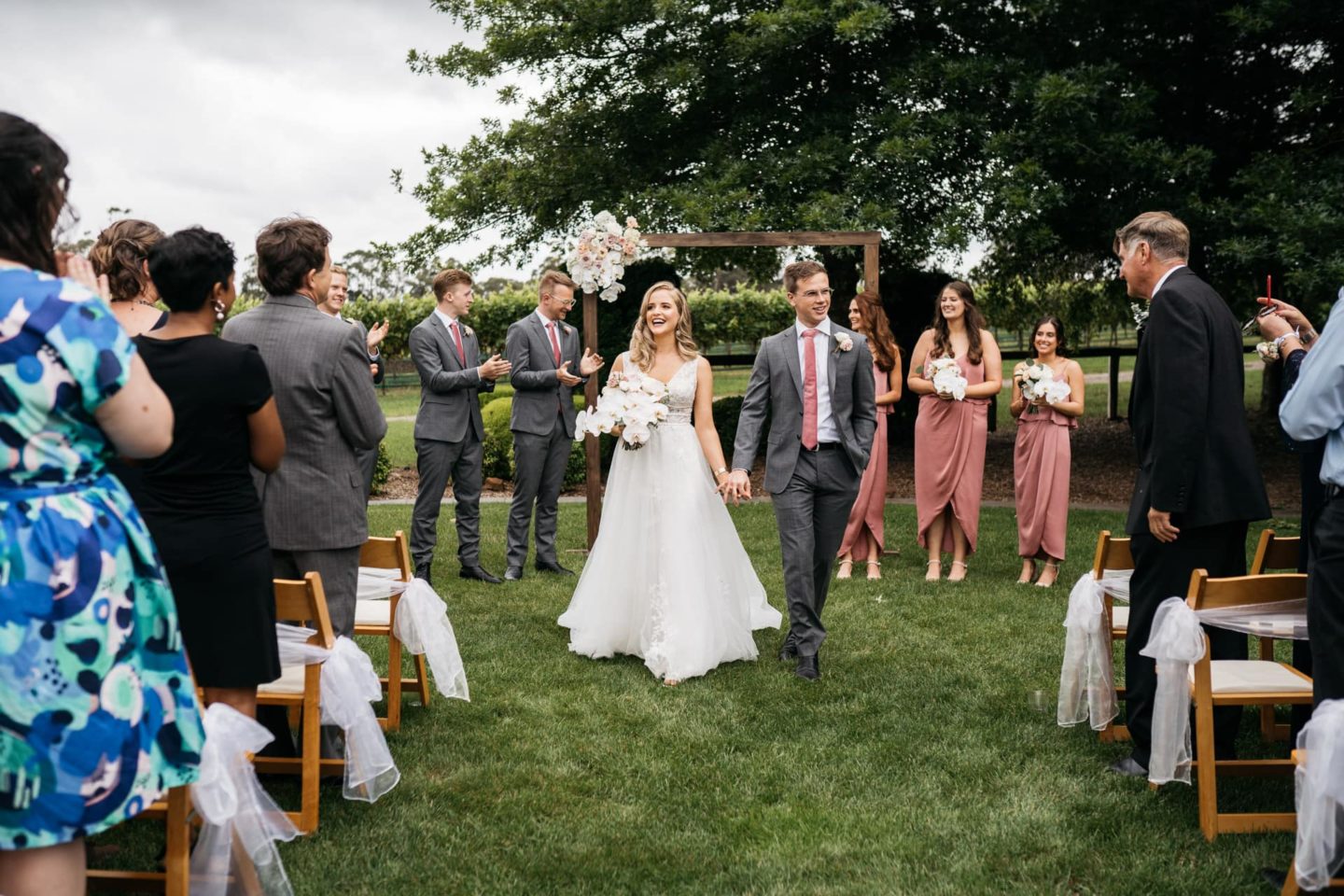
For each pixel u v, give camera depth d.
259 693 3.13
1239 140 11.43
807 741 3.91
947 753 3.78
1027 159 9.94
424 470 6.45
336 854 2.94
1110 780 3.52
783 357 4.68
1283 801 3.33
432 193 13.66
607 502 5.09
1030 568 6.64
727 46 11.34
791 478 4.68
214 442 2.59
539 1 12.10
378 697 3.20
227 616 2.61
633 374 4.90
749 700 4.38
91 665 1.80
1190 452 3.23
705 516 4.88
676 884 2.83
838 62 11.95
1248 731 4.00
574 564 7.27
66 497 1.81
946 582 6.61
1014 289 15.74
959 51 11.69
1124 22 10.94
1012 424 17.08
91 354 1.80
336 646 3.09
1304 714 3.55
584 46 12.16
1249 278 11.26
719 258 13.55
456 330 6.57
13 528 1.74
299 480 3.27
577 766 3.65
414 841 3.05
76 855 1.86
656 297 4.94
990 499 10.43
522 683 4.59
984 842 3.07
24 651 1.73
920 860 2.97
